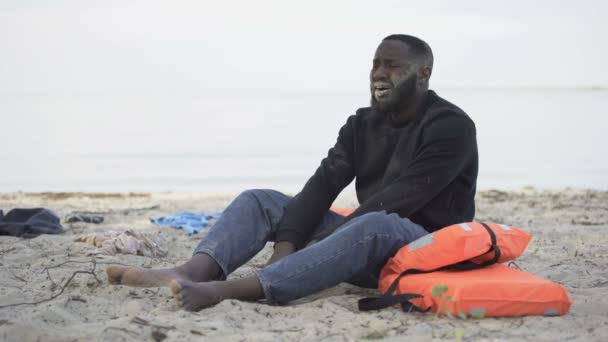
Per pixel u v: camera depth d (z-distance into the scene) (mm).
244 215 4762
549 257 6488
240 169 16531
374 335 3934
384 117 5016
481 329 4027
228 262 4633
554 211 9812
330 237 4418
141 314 4223
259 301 4555
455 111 4785
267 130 26359
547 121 29625
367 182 5078
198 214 9023
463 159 4723
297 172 16016
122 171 16422
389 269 4551
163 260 6215
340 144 5168
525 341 3832
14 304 4473
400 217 4695
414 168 4695
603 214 9508
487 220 8977
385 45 4867
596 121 29891
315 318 4246
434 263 4367
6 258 6078
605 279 5469
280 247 4781
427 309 4281
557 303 4266
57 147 21172
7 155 19391
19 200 11336
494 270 4465
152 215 9523
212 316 4156
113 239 6516
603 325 4121
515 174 15383
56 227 7695
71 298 4469
